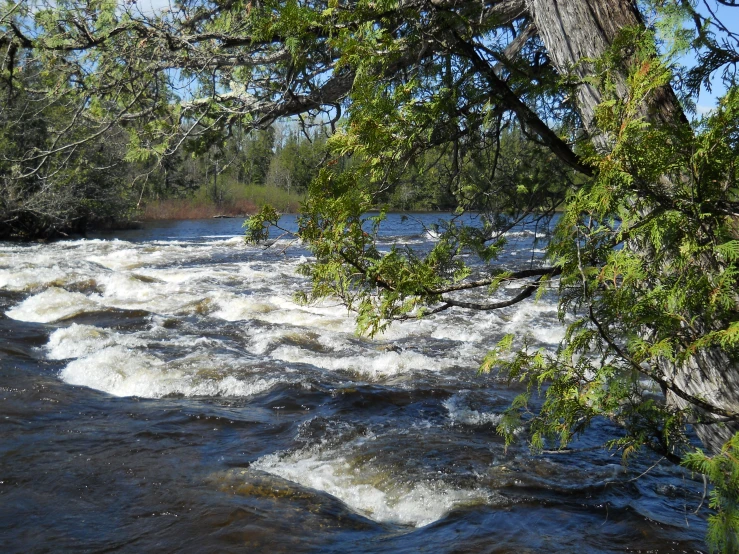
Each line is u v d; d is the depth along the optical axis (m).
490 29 3.60
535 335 10.77
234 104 6.05
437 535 4.62
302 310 12.54
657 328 2.25
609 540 4.52
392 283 2.80
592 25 3.19
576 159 3.33
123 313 11.78
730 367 2.79
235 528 4.73
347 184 2.93
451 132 3.32
